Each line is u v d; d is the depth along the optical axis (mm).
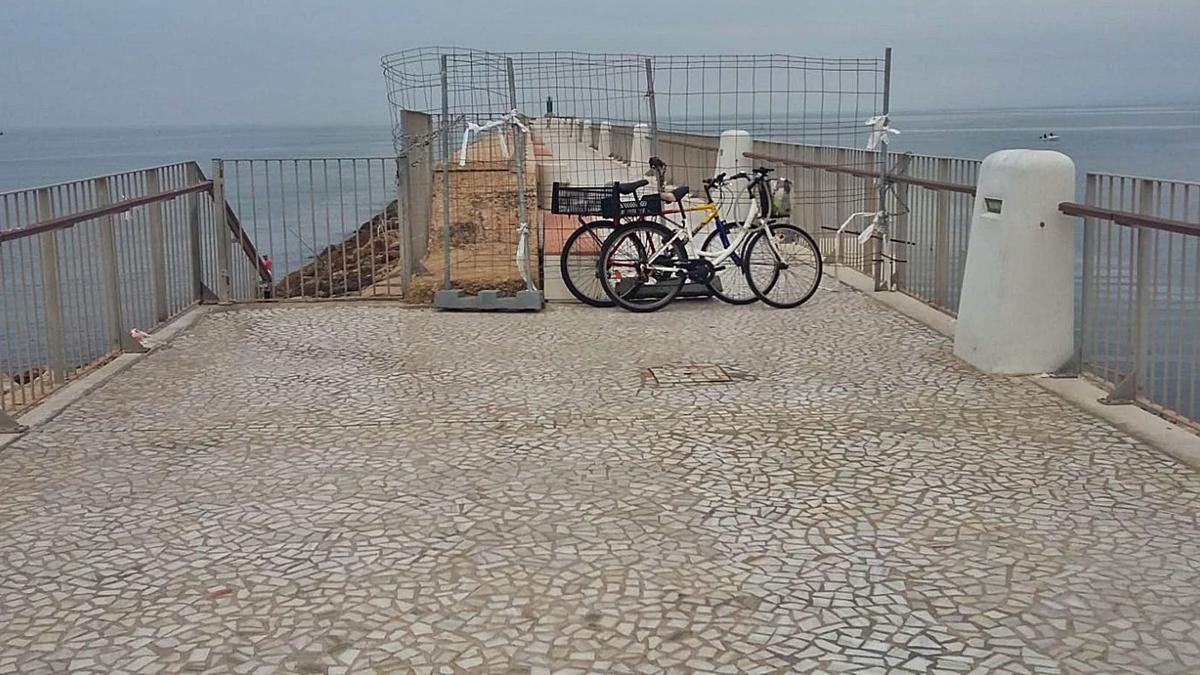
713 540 4355
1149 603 3740
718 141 15188
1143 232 6027
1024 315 6938
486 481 5117
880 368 7270
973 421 5984
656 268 9391
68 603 3891
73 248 7559
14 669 3416
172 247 9438
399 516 4680
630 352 7891
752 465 5293
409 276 10312
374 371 7465
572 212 9469
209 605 3848
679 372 7246
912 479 5055
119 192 8258
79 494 5066
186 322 9258
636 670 3340
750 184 9641
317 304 10086
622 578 4004
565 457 5461
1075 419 5977
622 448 5598
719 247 9539
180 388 7066
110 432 6086
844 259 11766
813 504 4746
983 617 3658
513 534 4449
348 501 4887
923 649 3443
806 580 3967
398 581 4008
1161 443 5484
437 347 8195
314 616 3742
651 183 12141
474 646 3506
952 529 4438
